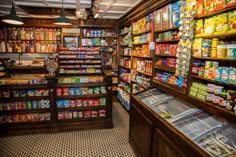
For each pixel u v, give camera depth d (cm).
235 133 161
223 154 138
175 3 260
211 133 167
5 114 349
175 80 256
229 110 164
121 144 329
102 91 389
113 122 435
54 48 610
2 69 504
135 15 432
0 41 578
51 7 456
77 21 589
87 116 386
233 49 166
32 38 593
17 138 346
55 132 370
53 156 289
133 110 300
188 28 218
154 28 335
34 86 351
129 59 536
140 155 268
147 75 382
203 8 196
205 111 204
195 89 210
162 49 309
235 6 159
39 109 360
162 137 201
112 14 530
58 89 369
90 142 335
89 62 512
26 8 466
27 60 634
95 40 621
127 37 532
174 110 231
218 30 180
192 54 214
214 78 185
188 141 159
